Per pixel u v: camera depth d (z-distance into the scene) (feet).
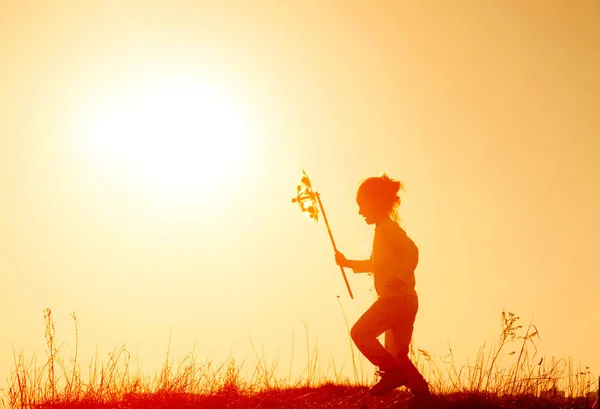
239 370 26.89
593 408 21.04
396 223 22.44
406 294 21.72
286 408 24.20
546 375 24.07
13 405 24.16
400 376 21.47
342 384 27.84
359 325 21.74
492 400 22.95
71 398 24.41
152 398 24.39
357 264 23.86
